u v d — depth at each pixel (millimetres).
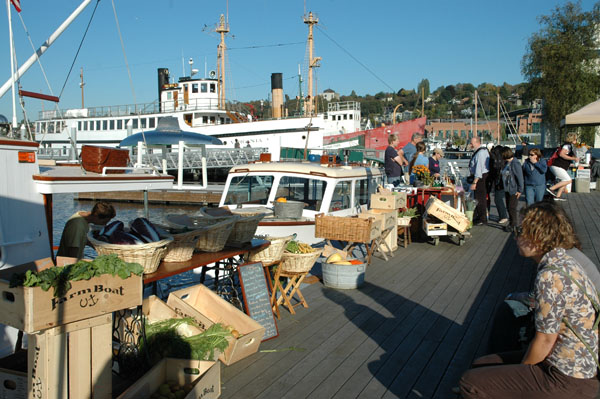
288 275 6074
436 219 10711
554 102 30125
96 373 3299
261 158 10797
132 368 3918
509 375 2873
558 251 2861
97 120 39344
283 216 8852
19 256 4906
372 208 9852
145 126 37656
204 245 5004
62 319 3039
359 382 4215
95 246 4027
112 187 5852
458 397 3879
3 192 4754
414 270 8203
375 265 8562
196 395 3498
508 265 8547
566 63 29984
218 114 37406
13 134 6777
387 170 12070
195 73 37812
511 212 11750
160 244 4059
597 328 2764
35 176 5055
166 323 4262
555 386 2740
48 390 3037
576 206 14641
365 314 5969
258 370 4426
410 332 5375
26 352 3828
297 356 4730
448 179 13781
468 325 5594
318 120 34094
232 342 4379
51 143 42125
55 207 27406
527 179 12141
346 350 4883
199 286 5004
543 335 2732
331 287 7109
